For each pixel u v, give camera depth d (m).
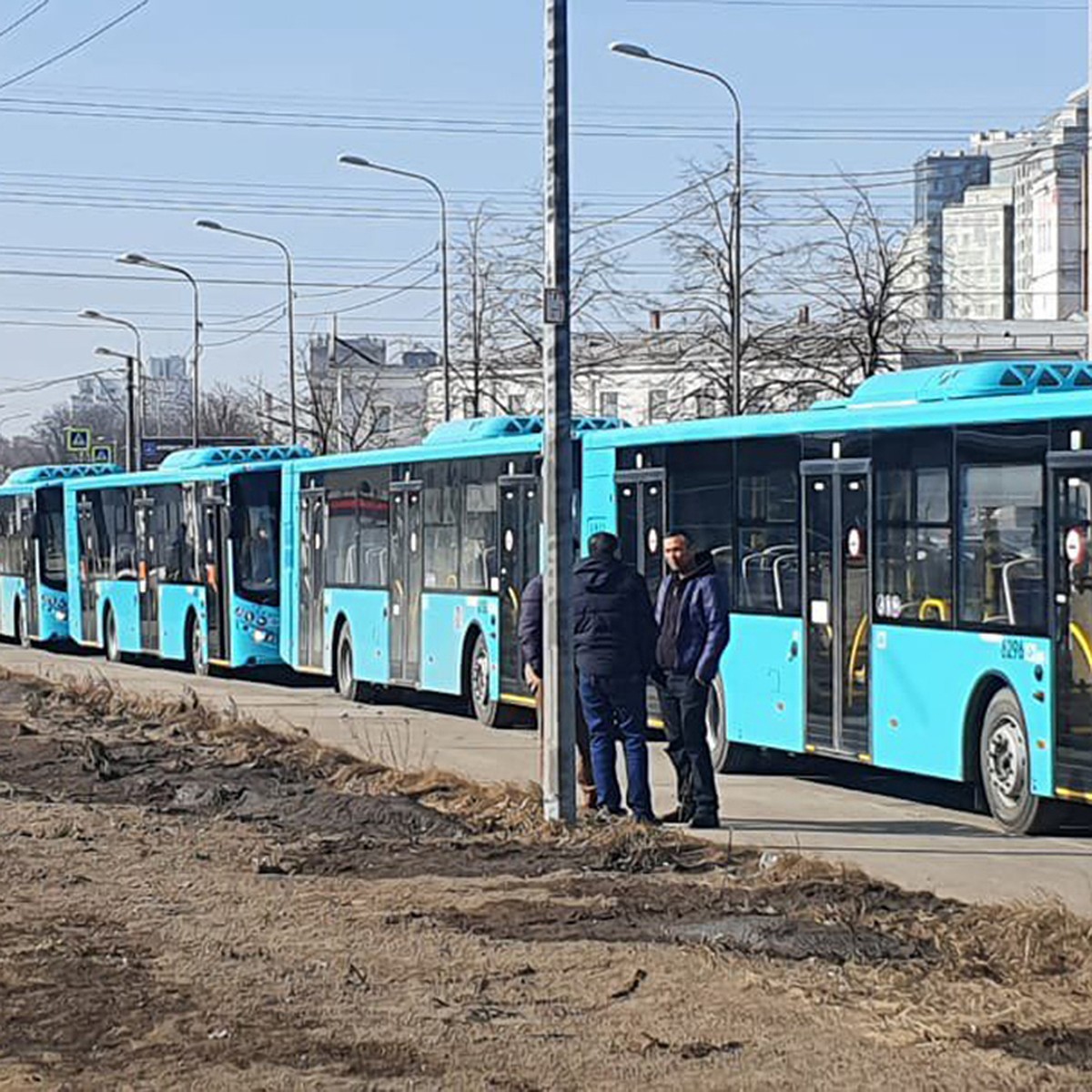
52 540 40.22
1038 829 14.01
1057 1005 8.38
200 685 29.80
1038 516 13.74
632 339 46.06
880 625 15.61
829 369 37.81
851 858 12.96
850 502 16.00
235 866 12.34
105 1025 8.24
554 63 13.40
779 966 9.16
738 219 32.75
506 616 21.73
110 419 102.69
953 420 14.73
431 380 54.88
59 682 27.19
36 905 11.03
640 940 9.77
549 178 13.42
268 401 71.44
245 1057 7.70
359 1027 8.15
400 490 24.62
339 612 26.75
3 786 16.55
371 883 11.64
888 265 37.03
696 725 14.20
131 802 15.61
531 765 18.39
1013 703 14.09
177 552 32.62
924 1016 8.16
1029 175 121.75
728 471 17.75
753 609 17.41
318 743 19.09
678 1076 7.39
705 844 12.84
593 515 20.03
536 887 11.34
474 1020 8.23
